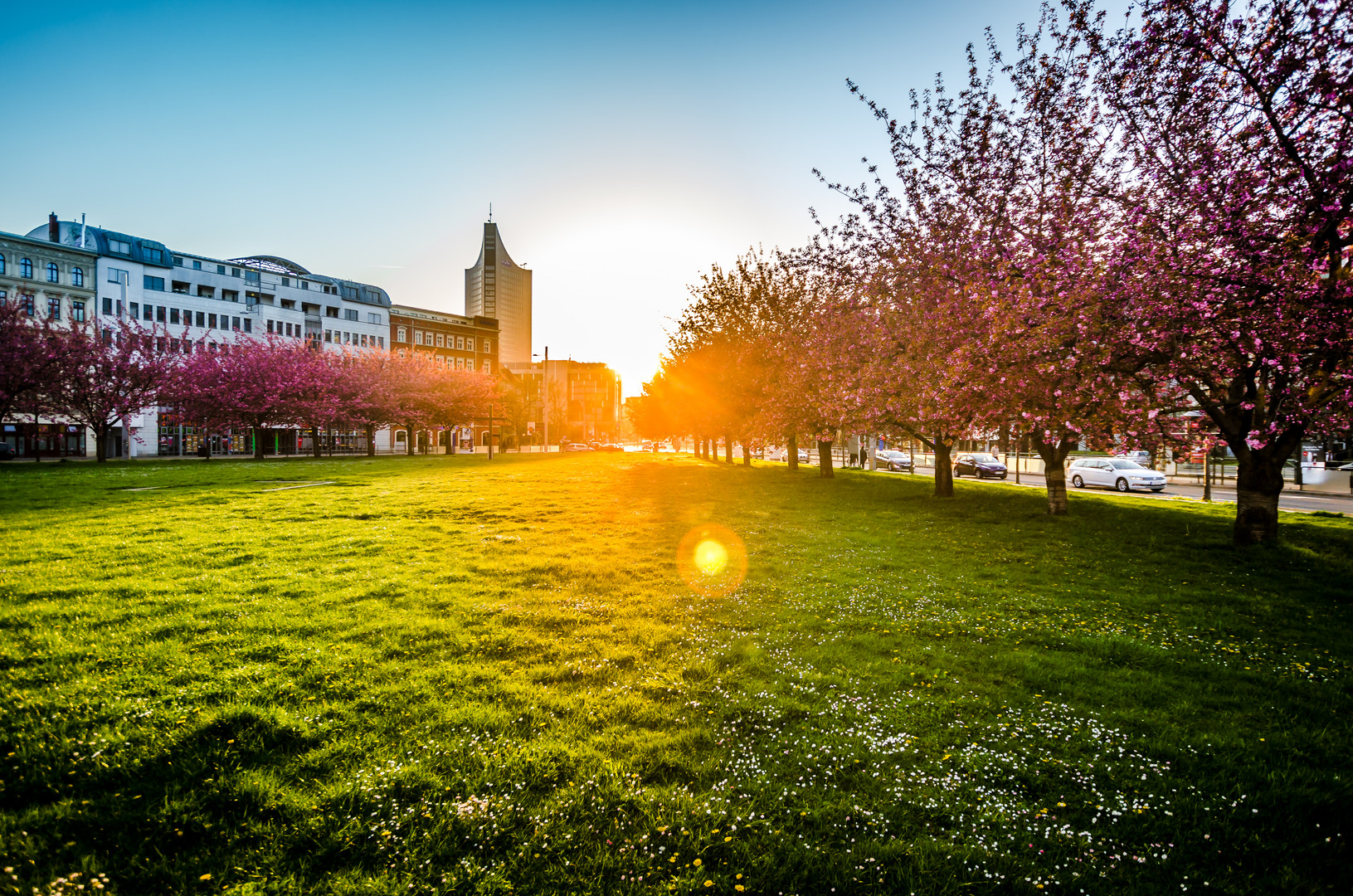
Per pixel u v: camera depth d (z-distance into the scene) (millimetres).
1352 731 5293
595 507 19688
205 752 4562
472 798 4047
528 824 3885
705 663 6602
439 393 65250
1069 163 13492
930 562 12172
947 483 23219
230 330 79188
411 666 6293
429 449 92188
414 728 5000
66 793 4094
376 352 68625
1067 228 13227
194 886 3346
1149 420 12680
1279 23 10141
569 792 4180
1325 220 9609
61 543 11844
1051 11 13320
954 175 16266
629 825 3912
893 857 3701
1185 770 4711
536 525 15977
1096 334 10984
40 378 38906
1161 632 7984
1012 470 55531
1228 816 4133
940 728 5277
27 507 17062
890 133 16891
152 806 3947
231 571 10055
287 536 13352
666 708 5512
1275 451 12852
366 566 10773
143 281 71375
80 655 6340
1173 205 11492
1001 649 7262
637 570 11070
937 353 15539
